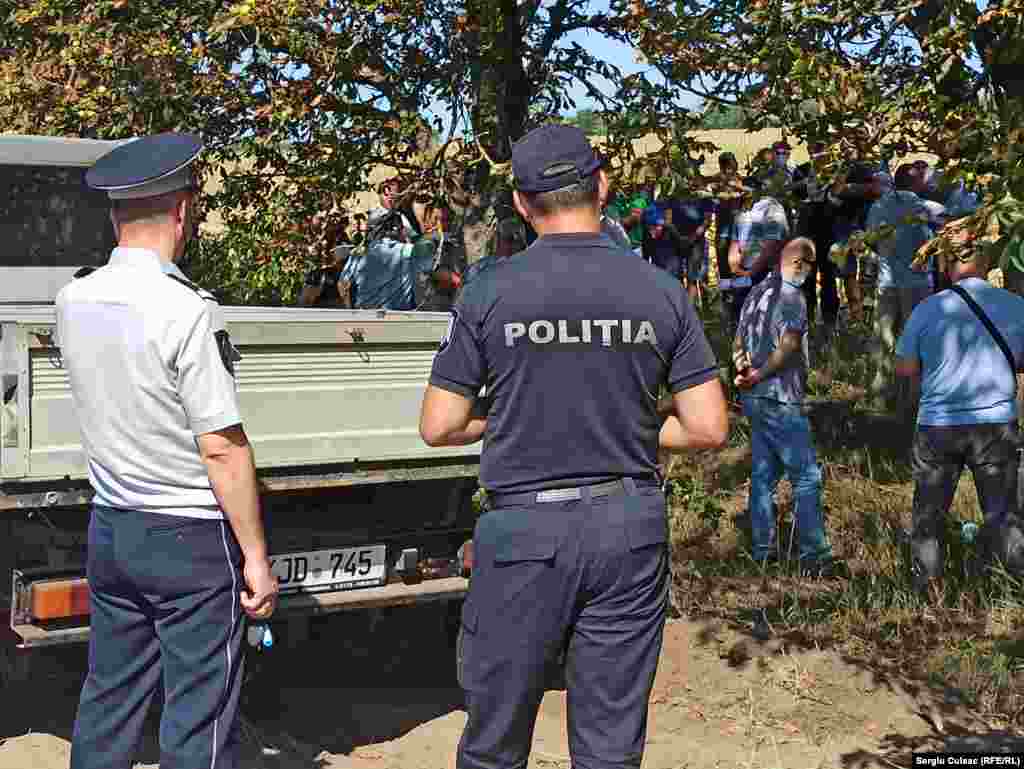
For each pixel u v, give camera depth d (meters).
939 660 5.49
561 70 7.77
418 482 5.03
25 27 7.58
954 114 5.49
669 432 3.07
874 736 4.88
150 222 3.31
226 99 6.95
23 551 4.48
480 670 3.00
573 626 3.02
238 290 7.65
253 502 3.27
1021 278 6.73
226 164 7.54
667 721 5.01
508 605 2.95
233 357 3.28
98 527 3.32
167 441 3.21
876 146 5.90
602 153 5.74
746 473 8.45
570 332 2.92
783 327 6.61
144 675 3.42
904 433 9.05
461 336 2.99
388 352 4.66
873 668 5.41
